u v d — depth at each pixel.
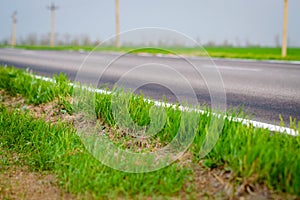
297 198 2.79
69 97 5.67
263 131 3.74
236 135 3.46
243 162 3.12
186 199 2.94
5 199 3.10
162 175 3.23
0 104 6.00
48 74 10.18
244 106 5.80
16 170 3.69
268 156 3.04
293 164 2.97
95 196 3.00
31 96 6.08
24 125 4.72
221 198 2.91
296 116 5.17
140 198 2.95
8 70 8.98
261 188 2.94
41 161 3.76
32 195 3.16
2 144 4.31
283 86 7.75
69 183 3.24
